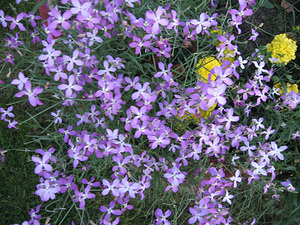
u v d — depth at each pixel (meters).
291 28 0.49
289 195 0.44
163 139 0.32
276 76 0.42
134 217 0.49
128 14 0.31
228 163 0.40
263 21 0.50
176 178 0.33
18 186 0.49
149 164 0.37
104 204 0.49
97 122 0.36
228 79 0.30
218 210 0.34
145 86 0.32
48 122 0.52
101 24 0.34
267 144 0.36
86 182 0.35
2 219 0.48
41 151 0.34
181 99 0.33
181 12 0.32
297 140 0.43
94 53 0.35
